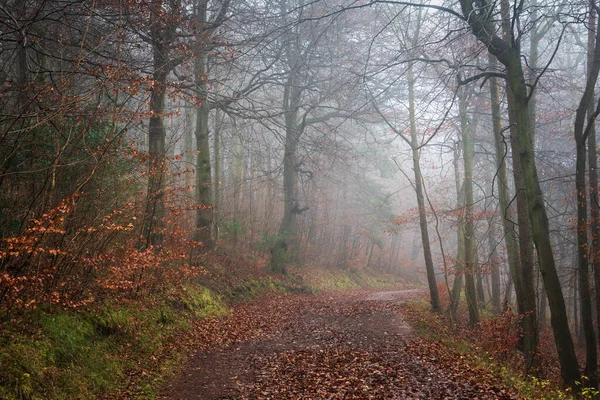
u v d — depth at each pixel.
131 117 8.52
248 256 25.12
